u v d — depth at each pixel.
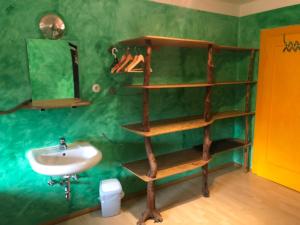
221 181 3.25
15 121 2.04
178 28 2.83
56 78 2.16
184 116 3.05
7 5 1.87
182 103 3.03
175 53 2.85
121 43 2.42
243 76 3.45
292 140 2.95
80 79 2.28
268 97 3.15
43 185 2.25
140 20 2.53
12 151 2.06
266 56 3.11
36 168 1.82
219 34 3.24
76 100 2.25
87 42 2.26
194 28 2.97
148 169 2.52
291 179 3.00
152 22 2.62
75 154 2.21
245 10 3.31
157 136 2.88
